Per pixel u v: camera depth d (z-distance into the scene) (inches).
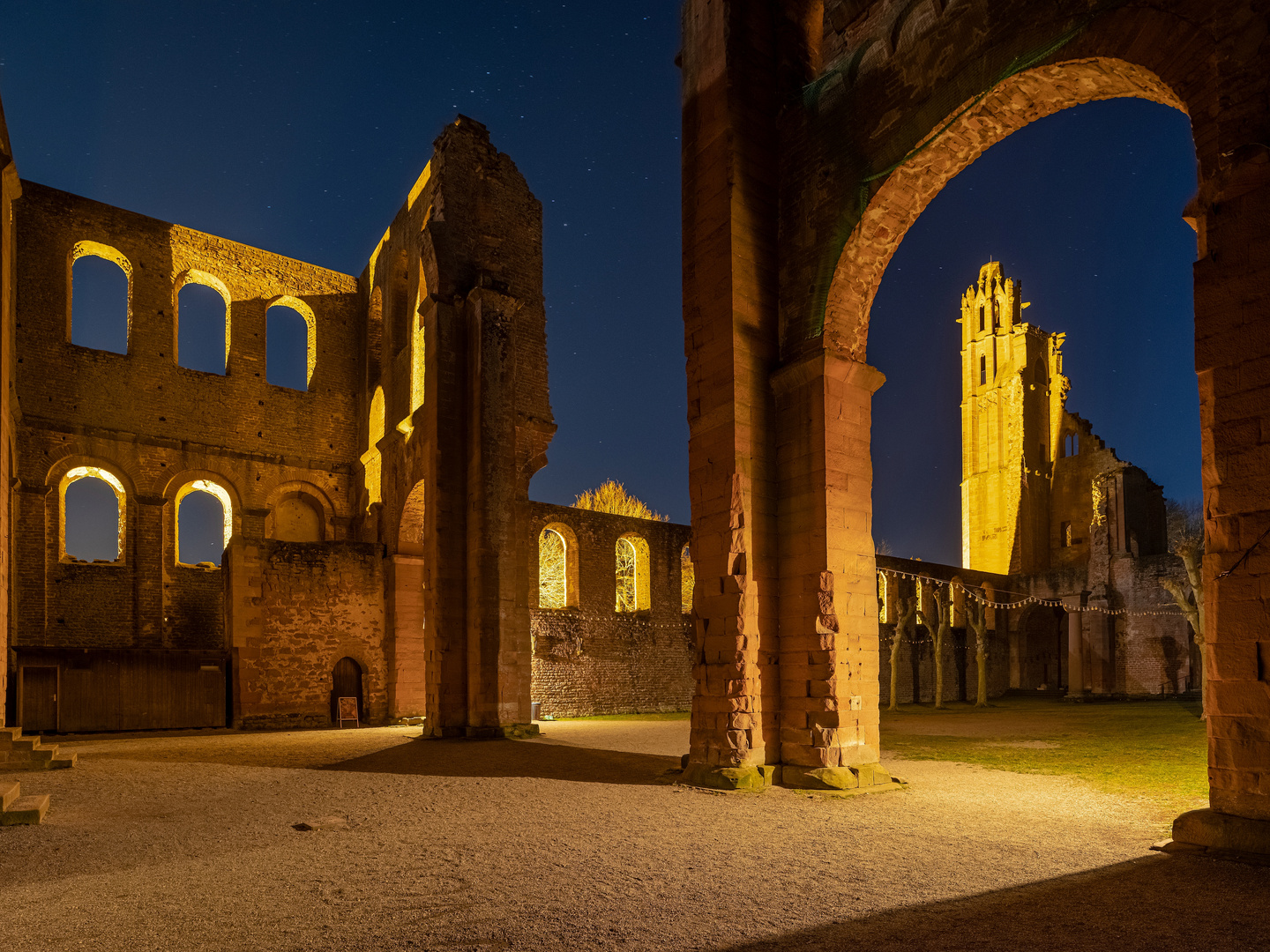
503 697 737.6
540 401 930.7
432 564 757.9
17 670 773.3
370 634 945.5
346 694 925.2
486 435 773.9
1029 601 1614.2
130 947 187.2
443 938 193.6
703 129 491.8
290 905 219.6
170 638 968.9
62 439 927.7
